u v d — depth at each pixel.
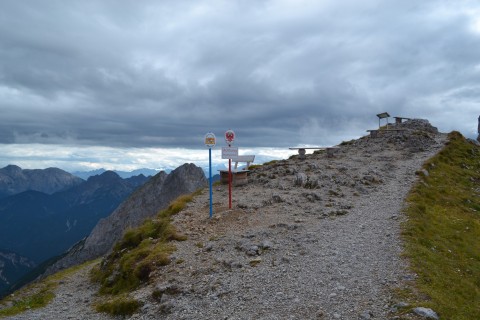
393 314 11.03
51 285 23.95
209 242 19.44
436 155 39.94
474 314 11.73
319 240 18.20
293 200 25.39
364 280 13.52
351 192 27.73
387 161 38.19
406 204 24.12
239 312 12.45
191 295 14.43
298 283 13.86
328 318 11.25
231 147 24.25
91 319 15.67
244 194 28.05
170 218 24.09
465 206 27.80
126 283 18.55
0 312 18.48
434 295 12.19
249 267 15.91
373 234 18.73
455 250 18.52
